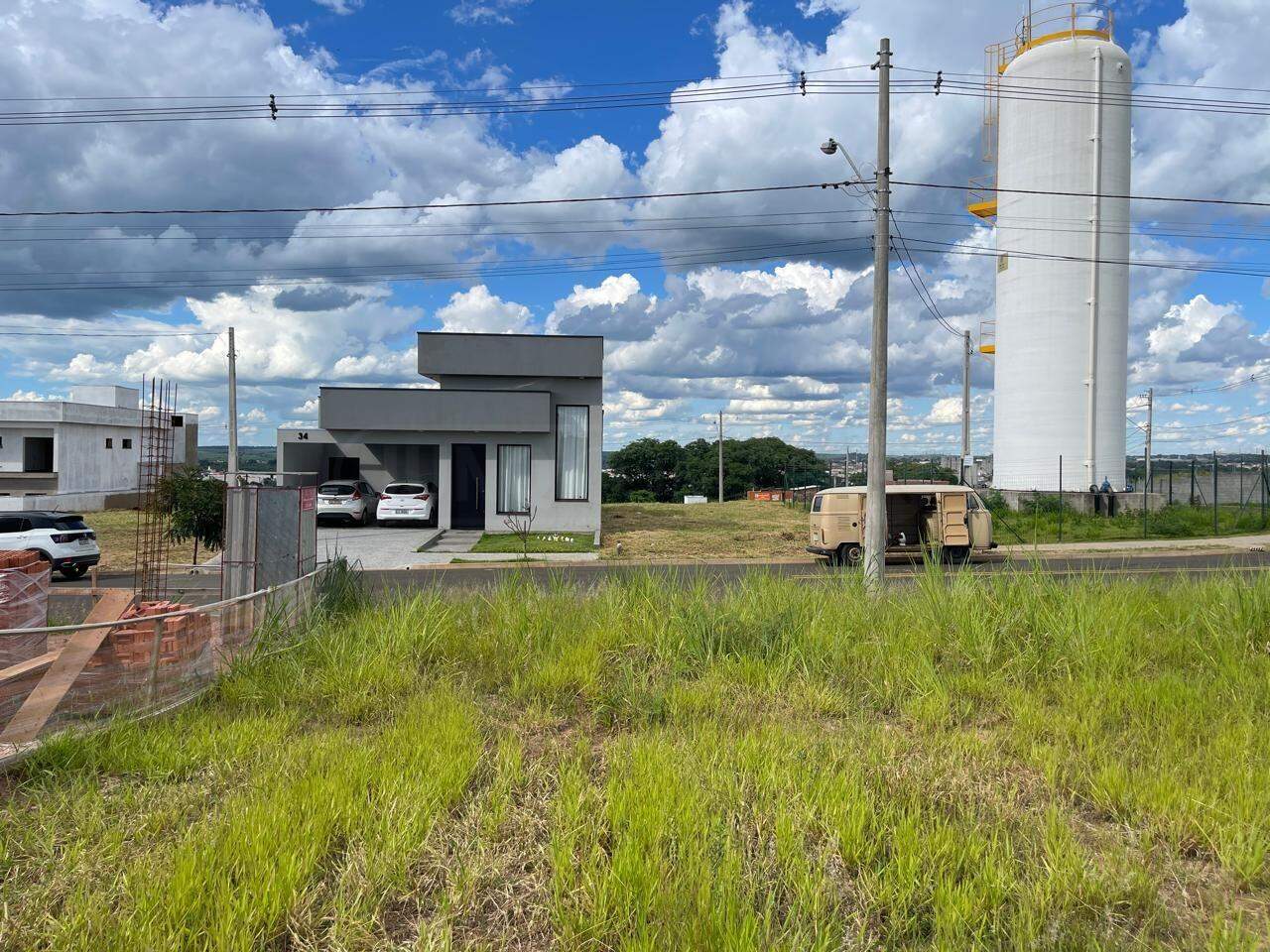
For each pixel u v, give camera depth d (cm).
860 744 549
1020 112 3794
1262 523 3028
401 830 404
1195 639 832
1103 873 373
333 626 927
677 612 884
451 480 3017
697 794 443
